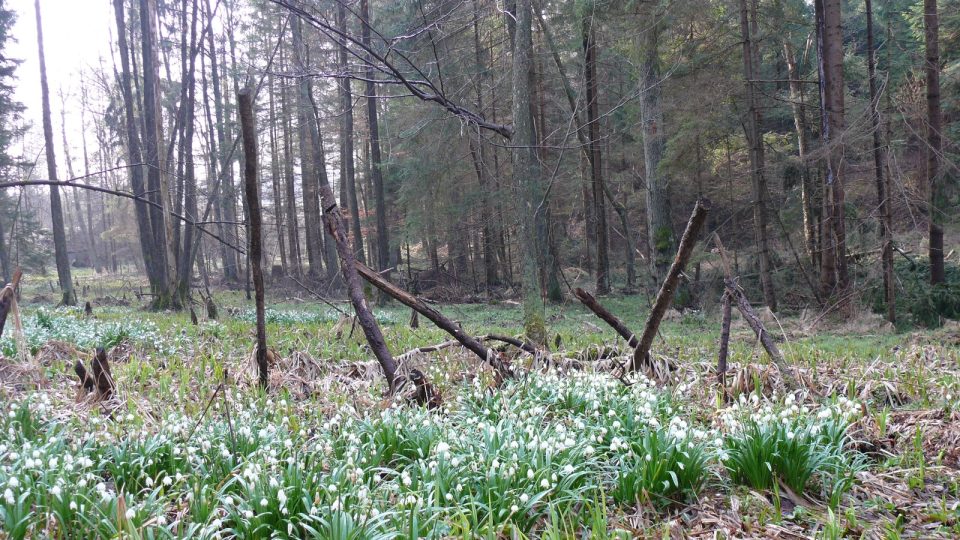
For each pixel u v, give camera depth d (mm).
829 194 18328
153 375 9289
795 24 19484
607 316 9219
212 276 47312
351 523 3799
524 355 10078
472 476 4773
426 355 10188
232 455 5062
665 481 4754
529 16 11797
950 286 15602
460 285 33750
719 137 20734
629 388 7184
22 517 3934
